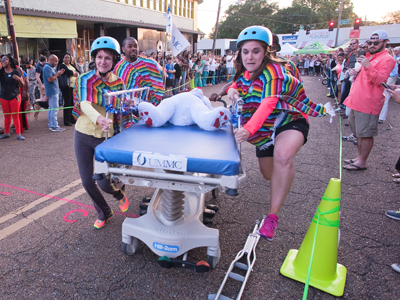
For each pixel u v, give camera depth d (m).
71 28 15.36
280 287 2.34
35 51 15.08
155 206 2.84
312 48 26.62
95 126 2.75
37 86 9.13
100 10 18.23
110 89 2.77
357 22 21.16
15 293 2.21
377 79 4.13
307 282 1.97
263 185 4.28
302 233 3.07
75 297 2.19
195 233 2.40
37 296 2.19
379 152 5.67
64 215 3.34
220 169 1.95
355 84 4.54
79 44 18.77
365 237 3.00
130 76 3.97
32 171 4.64
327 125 7.93
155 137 2.43
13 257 2.61
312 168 4.88
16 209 3.46
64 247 2.76
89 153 2.82
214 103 11.02
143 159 2.03
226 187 1.99
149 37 22.77
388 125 7.70
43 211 3.42
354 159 5.11
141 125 2.84
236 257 2.55
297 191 4.03
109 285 2.31
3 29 12.21
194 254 2.70
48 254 2.66
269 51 2.40
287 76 2.28
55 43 16.02
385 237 2.99
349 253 2.75
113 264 2.55
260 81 2.38
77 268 2.49
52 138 6.62
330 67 12.38
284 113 2.48
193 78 15.52
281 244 2.89
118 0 19.77
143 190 4.02
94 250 2.73
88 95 2.61
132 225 2.50
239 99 2.37
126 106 2.83
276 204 2.30
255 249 2.80
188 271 2.49
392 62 4.25
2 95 6.20
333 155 5.50
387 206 3.62
